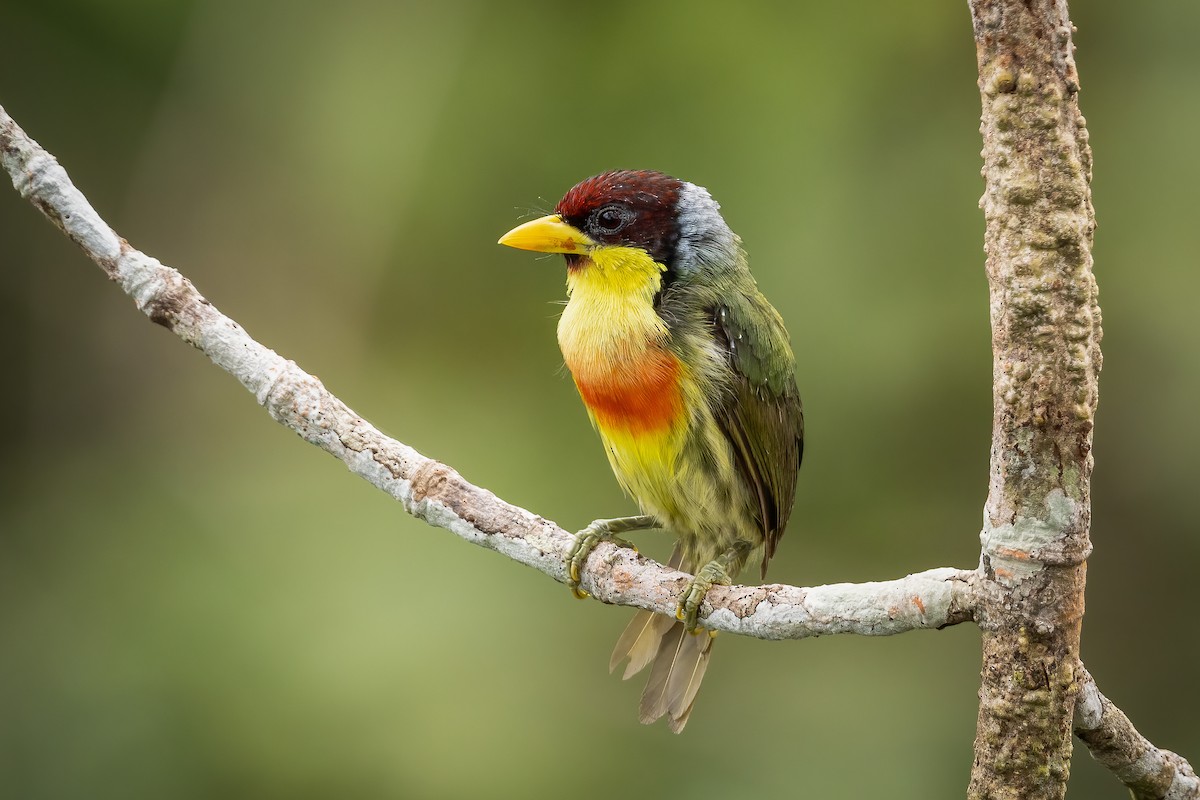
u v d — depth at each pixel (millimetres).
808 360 12641
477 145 13602
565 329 7090
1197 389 12578
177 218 14203
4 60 14188
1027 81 4020
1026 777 4340
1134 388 12812
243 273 14016
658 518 7188
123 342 14641
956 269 12617
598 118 13422
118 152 14266
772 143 13008
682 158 13164
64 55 14250
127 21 14219
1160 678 12836
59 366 14609
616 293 6941
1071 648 4281
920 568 12539
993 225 4152
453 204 13641
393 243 13750
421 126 13688
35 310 14703
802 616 5133
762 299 7387
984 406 12469
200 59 14242
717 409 6809
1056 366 4113
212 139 14227
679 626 6777
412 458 5887
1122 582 12977
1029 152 4051
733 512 7051
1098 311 4160
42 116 14203
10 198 14789
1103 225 12930
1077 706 4770
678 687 6691
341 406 5883
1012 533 4250
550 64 13617
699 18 13383
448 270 13680
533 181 13484
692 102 13273
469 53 13727
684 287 6949
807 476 12727
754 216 12883
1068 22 4031
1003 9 4012
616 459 7109
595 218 6984
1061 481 4184
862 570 12648
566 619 11727
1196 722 12734
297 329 13836
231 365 5871
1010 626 4301
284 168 14055
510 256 13578
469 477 12797
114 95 14328
